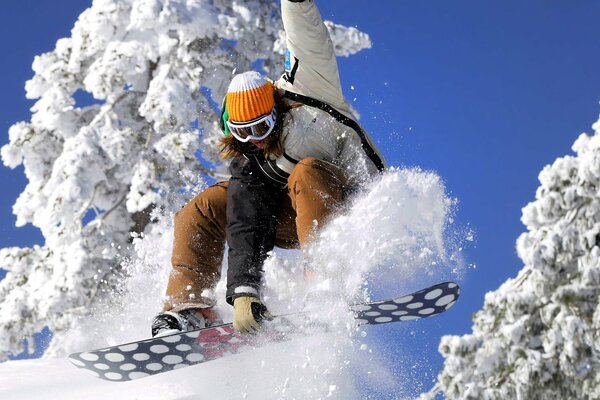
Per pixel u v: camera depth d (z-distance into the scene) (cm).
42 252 2422
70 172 2291
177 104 2309
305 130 913
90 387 1020
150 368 952
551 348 860
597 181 856
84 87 2577
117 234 2380
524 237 891
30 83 2569
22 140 2503
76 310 2261
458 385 862
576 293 863
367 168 938
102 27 2481
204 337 915
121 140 2353
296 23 884
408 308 902
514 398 859
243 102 890
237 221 913
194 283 957
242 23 2538
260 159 927
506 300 891
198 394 958
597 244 856
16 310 2334
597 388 848
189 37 2402
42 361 1177
